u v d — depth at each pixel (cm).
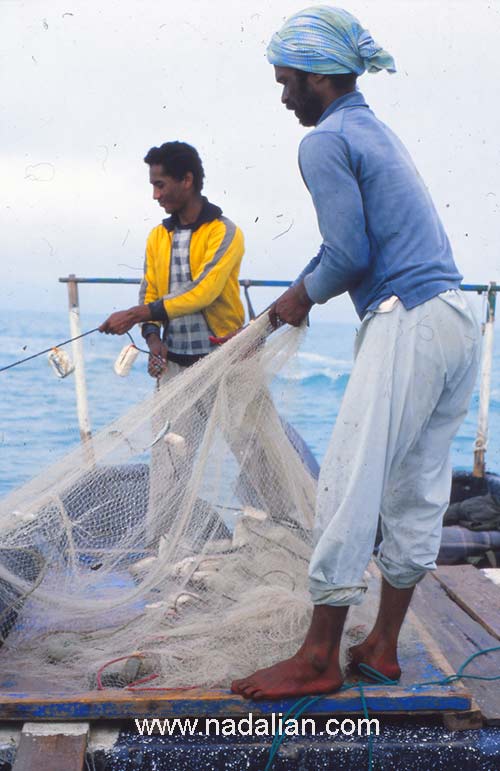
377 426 219
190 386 268
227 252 355
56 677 244
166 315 351
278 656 246
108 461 272
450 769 222
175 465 272
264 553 281
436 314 221
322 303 244
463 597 321
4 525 265
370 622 275
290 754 220
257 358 267
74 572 272
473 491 482
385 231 224
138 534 275
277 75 240
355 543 219
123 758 219
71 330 440
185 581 268
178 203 363
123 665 244
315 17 231
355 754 220
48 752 214
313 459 309
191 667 242
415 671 246
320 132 225
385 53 234
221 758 220
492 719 231
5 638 263
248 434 273
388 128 237
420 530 235
